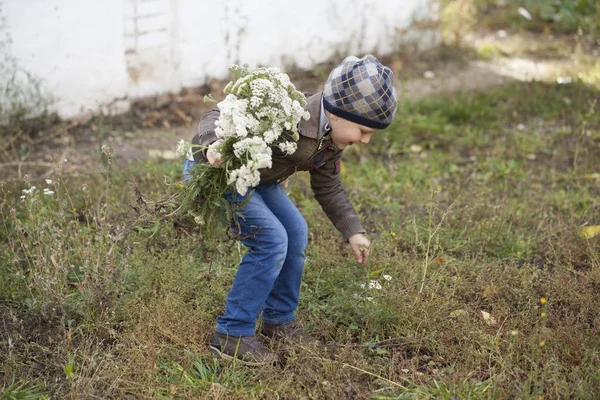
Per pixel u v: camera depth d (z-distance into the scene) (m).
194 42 6.63
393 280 3.79
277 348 3.29
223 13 6.70
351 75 2.82
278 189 3.17
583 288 3.75
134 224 3.30
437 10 8.30
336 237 4.30
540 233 4.50
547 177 5.39
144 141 5.93
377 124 2.89
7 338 3.36
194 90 6.80
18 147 5.59
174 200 3.08
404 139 5.95
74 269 3.83
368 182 5.20
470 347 3.27
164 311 3.42
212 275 3.83
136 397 3.02
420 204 4.88
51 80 5.86
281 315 3.34
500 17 9.44
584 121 5.81
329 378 3.11
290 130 2.82
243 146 2.65
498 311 3.62
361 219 4.70
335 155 3.11
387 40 8.02
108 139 5.89
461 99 6.71
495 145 5.93
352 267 3.94
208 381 3.07
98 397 2.93
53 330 3.41
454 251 4.27
